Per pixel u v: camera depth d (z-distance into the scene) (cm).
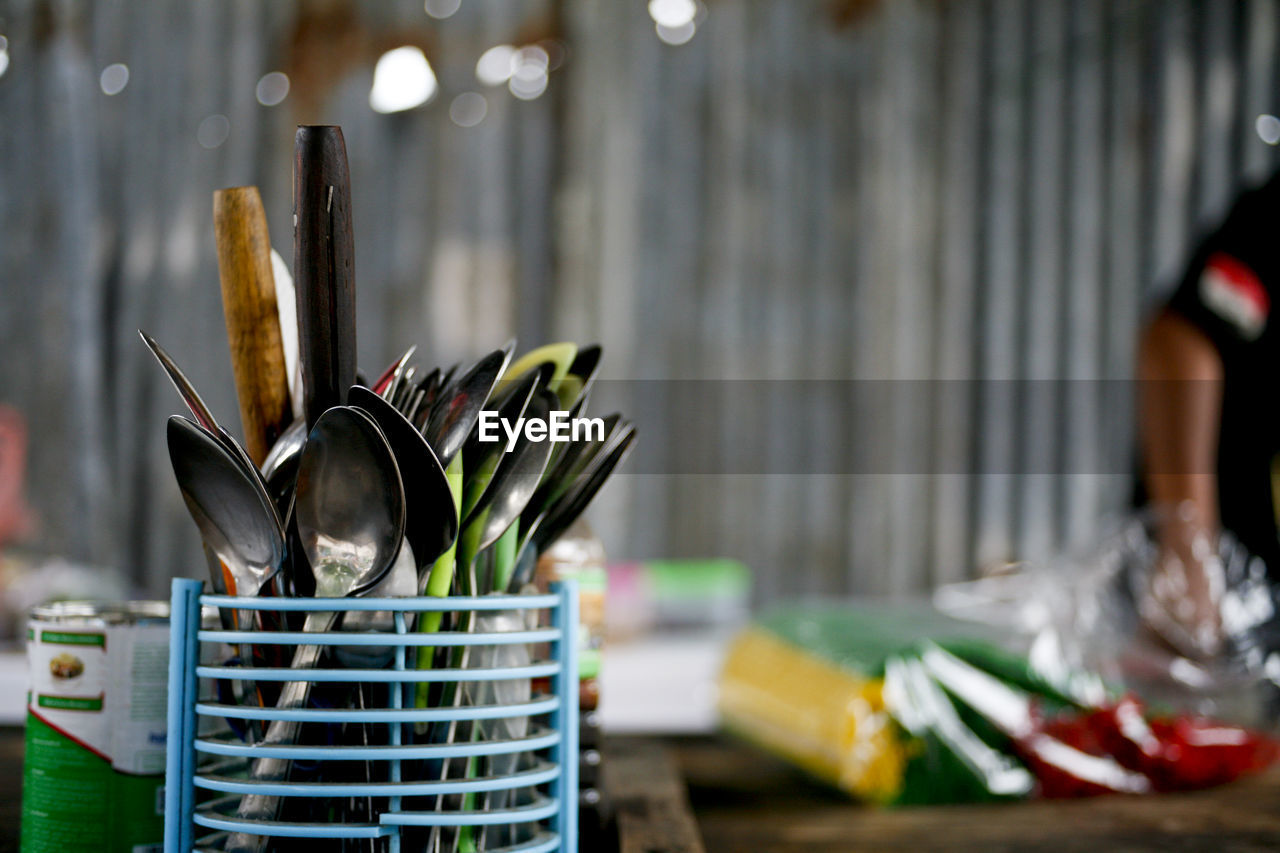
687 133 256
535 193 253
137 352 242
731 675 103
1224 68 253
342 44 246
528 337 253
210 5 244
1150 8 255
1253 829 62
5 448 157
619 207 254
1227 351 125
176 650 38
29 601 135
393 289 249
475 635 36
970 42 260
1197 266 127
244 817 37
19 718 97
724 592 181
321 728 36
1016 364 259
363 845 36
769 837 63
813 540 258
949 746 76
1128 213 257
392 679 35
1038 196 259
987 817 66
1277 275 123
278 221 245
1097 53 257
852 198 260
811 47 259
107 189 243
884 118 259
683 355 256
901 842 61
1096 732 75
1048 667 79
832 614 99
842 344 259
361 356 248
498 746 37
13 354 237
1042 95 259
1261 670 85
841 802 78
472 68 251
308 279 35
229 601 36
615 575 169
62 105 237
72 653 43
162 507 240
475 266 251
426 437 37
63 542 235
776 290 258
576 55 253
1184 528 92
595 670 51
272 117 246
